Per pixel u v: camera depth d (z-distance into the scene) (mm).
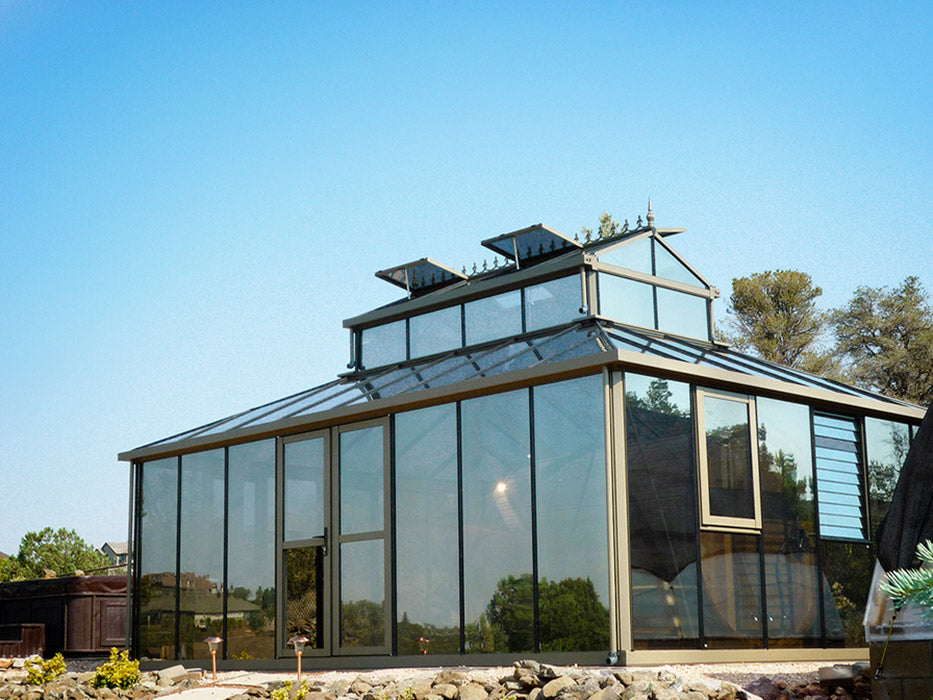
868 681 11086
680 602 13883
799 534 15812
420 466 15945
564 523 14094
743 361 18016
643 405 14117
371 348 20562
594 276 17562
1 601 23375
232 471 18672
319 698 12000
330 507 17031
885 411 17781
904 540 9594
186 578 19016
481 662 14547
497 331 18562
